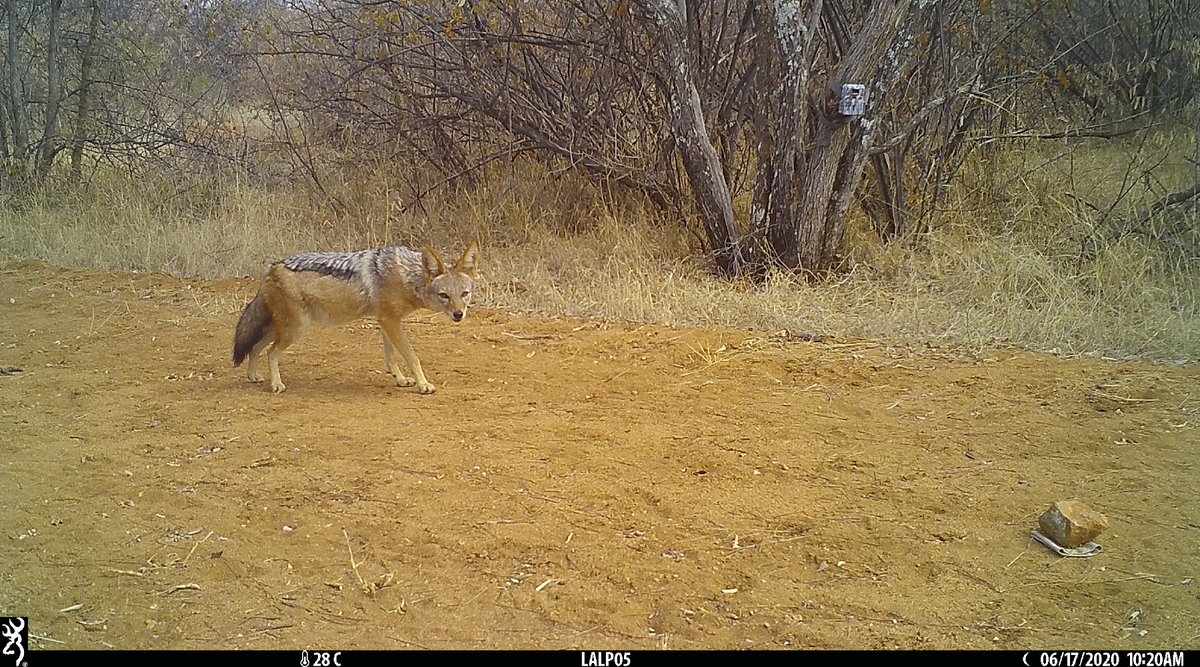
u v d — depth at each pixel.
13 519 4.82
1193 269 8.64
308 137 14.16
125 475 5.34
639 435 5.71
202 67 15.16
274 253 11.02
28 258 11.52
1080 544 4.33
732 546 4.41
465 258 6.75
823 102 9.06
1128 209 10.06
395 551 4.44
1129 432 5.65
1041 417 5.91
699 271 9.60
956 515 4.69
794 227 9.39
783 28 8.92
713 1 10.55
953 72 10.07
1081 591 4.02
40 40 15.83
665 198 10.96
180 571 4.33
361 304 6.57
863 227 10.80
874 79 9.12
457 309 6.54
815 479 5.09
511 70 11.27
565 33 11.16
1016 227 9.91
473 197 11.70
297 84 13.41
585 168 11.27
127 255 11.18
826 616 3.87
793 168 9.27
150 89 15.24
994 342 7.41
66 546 4.57
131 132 15.55
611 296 8.59
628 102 11.33
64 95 15.13
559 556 4.34
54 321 8.85
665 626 3.83
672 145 10.62
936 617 3.85
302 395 6.64
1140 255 8.82
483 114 11.91
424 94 12.02
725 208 9.65
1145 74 11.84
